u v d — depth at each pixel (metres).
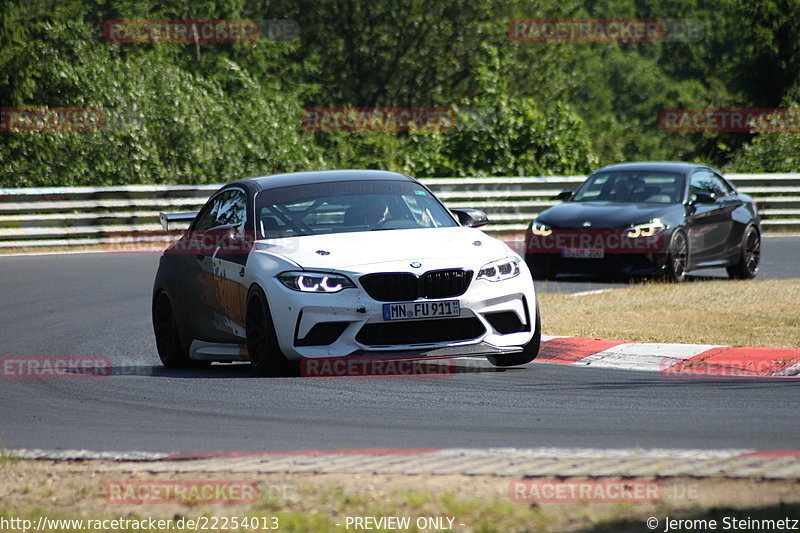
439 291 28.62
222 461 19.23
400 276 28.44
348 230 31.19
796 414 23.23
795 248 72.69
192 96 109.31
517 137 102.94
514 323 29.70
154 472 18.56
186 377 31.19
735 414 23.39
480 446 20.50
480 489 16.55
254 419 24.06
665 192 56.22
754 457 18.19
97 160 101.31
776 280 52.16
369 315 28.19
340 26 164.00
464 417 23.66
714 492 15.90
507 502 15.72
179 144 106.00
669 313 40.81
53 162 100.56
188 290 33.47
